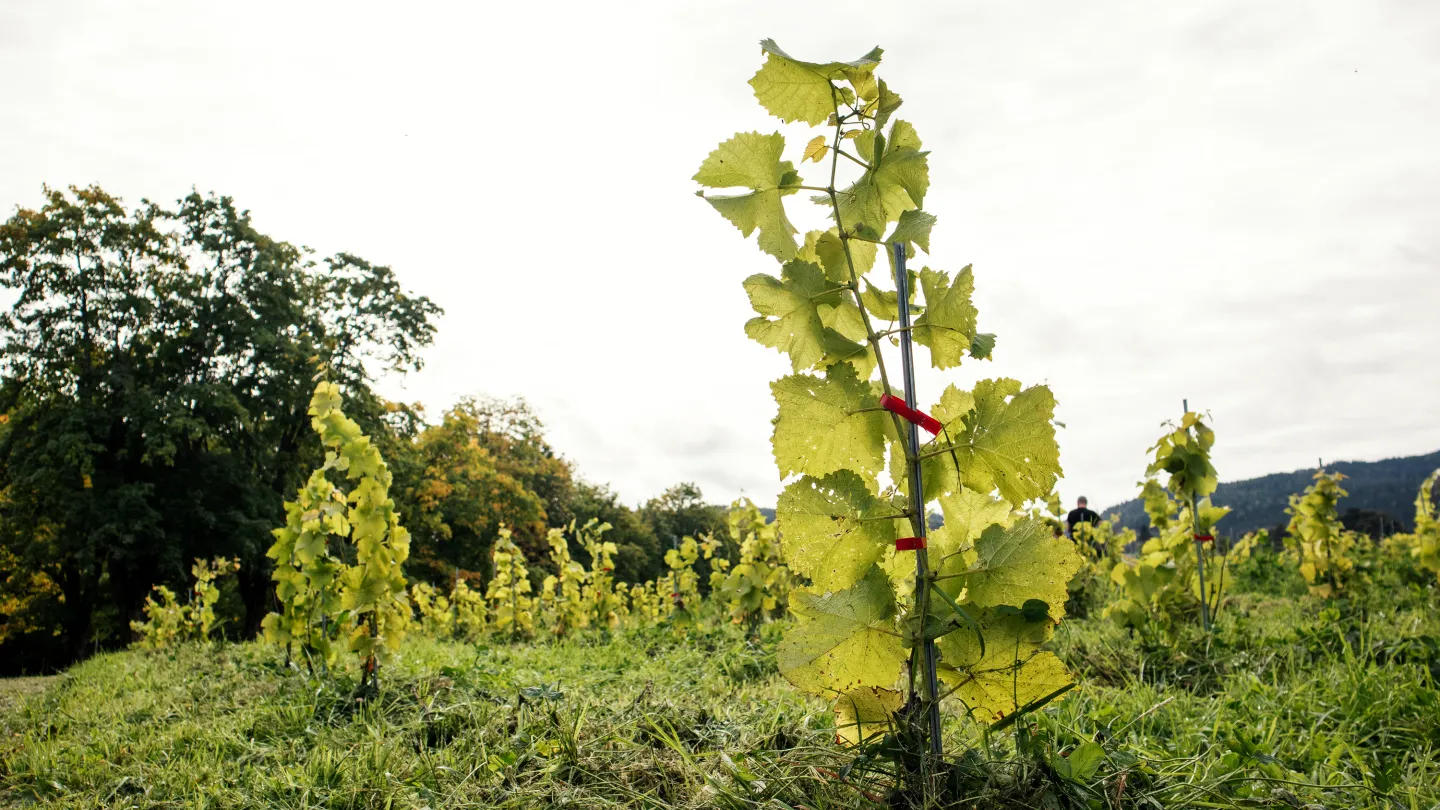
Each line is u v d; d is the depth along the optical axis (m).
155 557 19.84
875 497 2.26
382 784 2.98
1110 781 2.21
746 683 4.84
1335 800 2.41
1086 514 11.62
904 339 2.30
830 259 2.49
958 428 2.31
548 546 35.34
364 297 24.56
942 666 2.27
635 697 3.83
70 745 4.23
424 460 29.16
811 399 2.28
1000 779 2.11
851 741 2.37
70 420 18.80
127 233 21.12
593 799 2.54
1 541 21.12
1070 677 2.21
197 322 21.22
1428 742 2.84
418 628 11.90
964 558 2.31
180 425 18.59
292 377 21.28
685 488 59.75
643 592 12.74
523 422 42.03
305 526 5.84
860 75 2.26
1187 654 4.72
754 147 2.35
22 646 24.28
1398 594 8.06
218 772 3.43
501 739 3.37
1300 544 9.16
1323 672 4.07
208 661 7.36
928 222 2.15
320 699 4.50
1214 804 2.22
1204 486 5.57
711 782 2.30
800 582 9.73
